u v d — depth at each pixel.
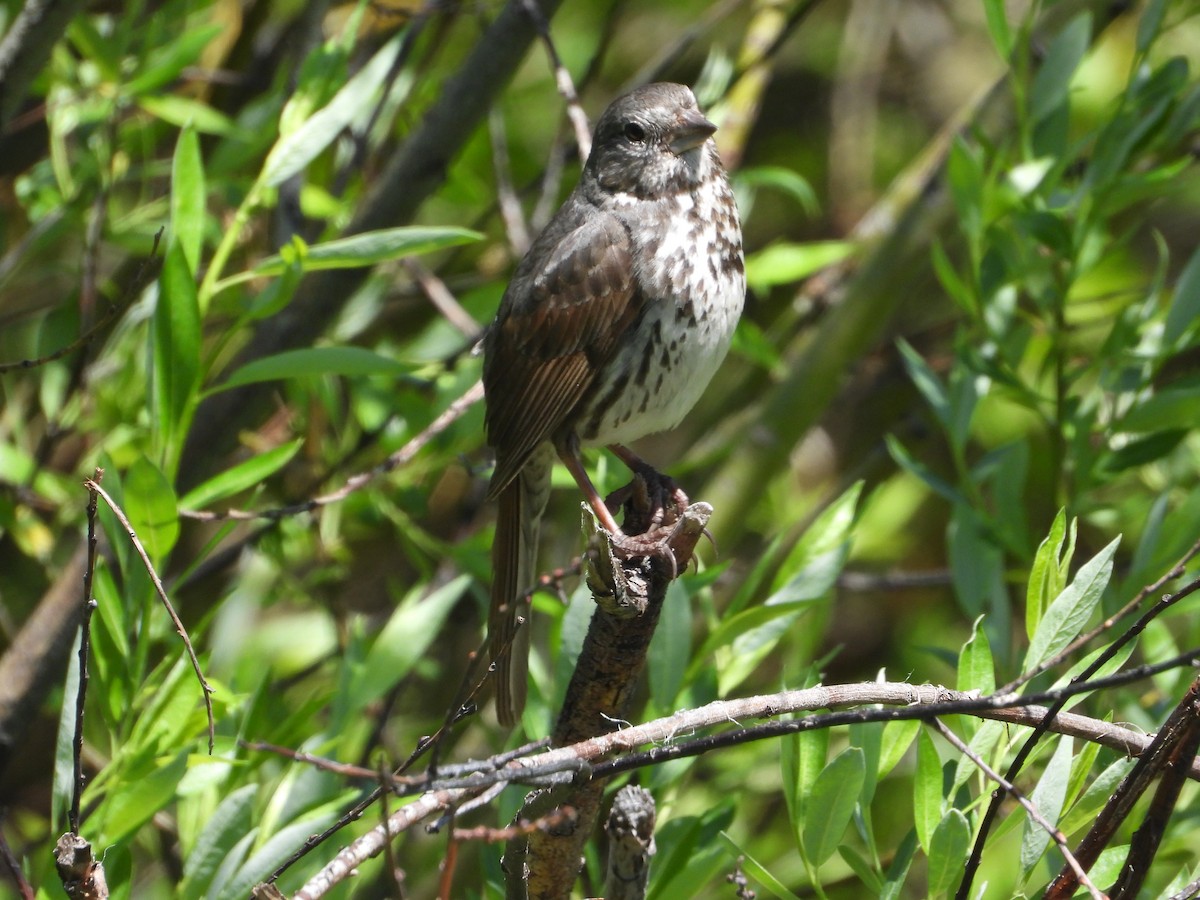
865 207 16.16
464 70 9.34
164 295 7.66
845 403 13.15
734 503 11.15
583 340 8.73
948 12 17.78
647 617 6.21
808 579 7.92
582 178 9.18
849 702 5.74
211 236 9.94
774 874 9.78
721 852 7.05
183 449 9.47
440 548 10.23
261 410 9.72
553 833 6.04
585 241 8.73
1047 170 9.09
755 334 10.63
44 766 11.35
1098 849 5.50
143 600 7.38
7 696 8.79
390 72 10.17
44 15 8.42
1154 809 5.43
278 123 9.70
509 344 8.86
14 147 11.54
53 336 10.22
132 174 10.30
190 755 7.13
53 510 10.74
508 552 9.02
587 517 6.06
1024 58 9.21
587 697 6.34
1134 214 12.88
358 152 10.31
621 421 8.91
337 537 11.21
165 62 9.70
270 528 10.29
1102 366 9.18
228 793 7.94
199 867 6.75
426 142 9.40
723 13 12.27
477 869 9.58
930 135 17.36
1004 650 8.53
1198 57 13.91
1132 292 11.95
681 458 11.93
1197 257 8.77
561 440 8.91
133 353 10.33
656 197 8.79
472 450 11.74
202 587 11.46
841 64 16.39
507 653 7.59
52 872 6.59
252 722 7.99
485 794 5.71
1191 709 5.32
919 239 11.27
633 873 6.08
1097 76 13.54
